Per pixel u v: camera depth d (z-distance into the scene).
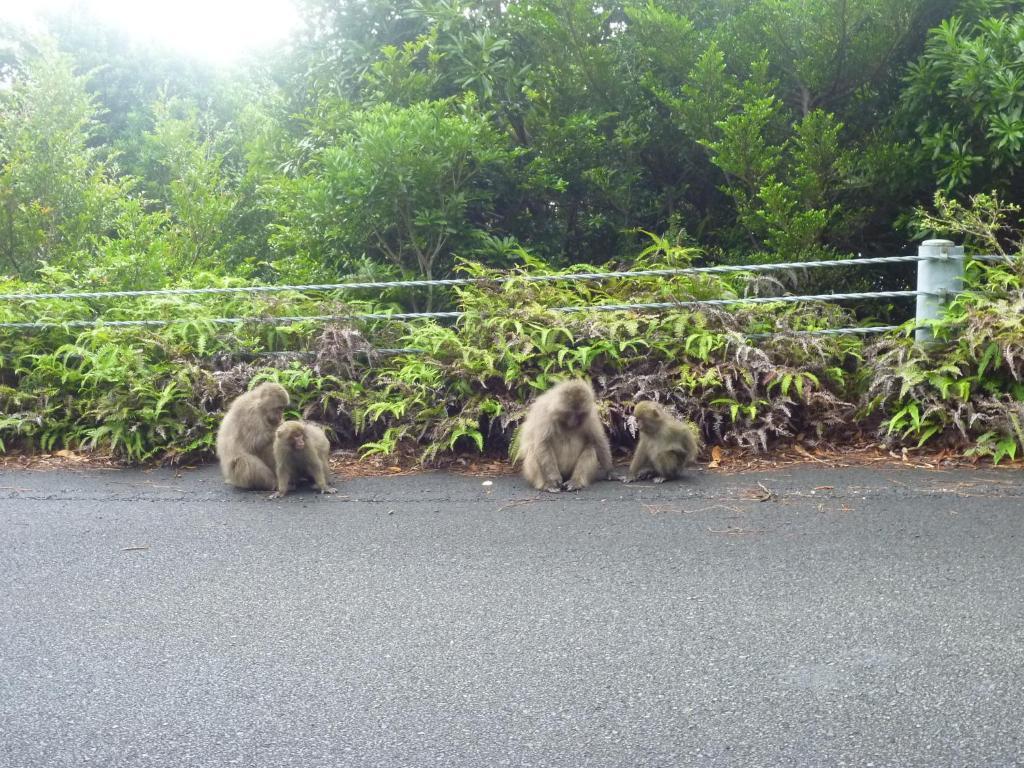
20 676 4.04
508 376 7.89
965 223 8.02
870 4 10.38
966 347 7.41
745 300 8.12
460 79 11.74
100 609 4.72
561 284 9.22
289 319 8.94
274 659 4.15
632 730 3.52
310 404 8.33
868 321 9.49
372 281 10.33
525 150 11.13
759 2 11.66
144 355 8.57
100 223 13.34
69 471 7.73
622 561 5.20
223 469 7.12
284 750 3.45
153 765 3.37
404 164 10.10
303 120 12.87
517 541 5.61
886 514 5.82
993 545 5.21
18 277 12.02
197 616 4.61
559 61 11.64
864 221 10.61
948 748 3.34
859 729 3.47
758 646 4.13
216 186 15.55
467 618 4.52
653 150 12.08
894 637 4.16
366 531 5.91
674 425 6.86
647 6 11.41
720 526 5.74
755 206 10.66
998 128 8.97
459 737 3.51
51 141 12.64
